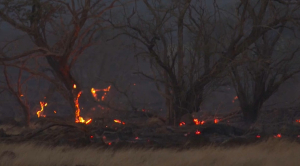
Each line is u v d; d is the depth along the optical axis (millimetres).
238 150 43312
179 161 36188
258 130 62688
